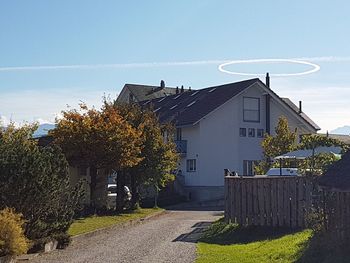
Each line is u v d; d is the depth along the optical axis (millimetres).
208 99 47812
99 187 29953
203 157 44906
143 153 30594
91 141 26453
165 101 56406
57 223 16688
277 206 18578
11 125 24234
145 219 26828
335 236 12562
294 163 27516
